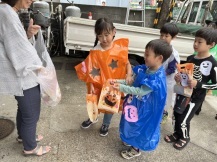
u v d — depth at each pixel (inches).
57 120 108.6
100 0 378.3
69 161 82.7
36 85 70.4
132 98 79.0
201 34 81.0
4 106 117.1
